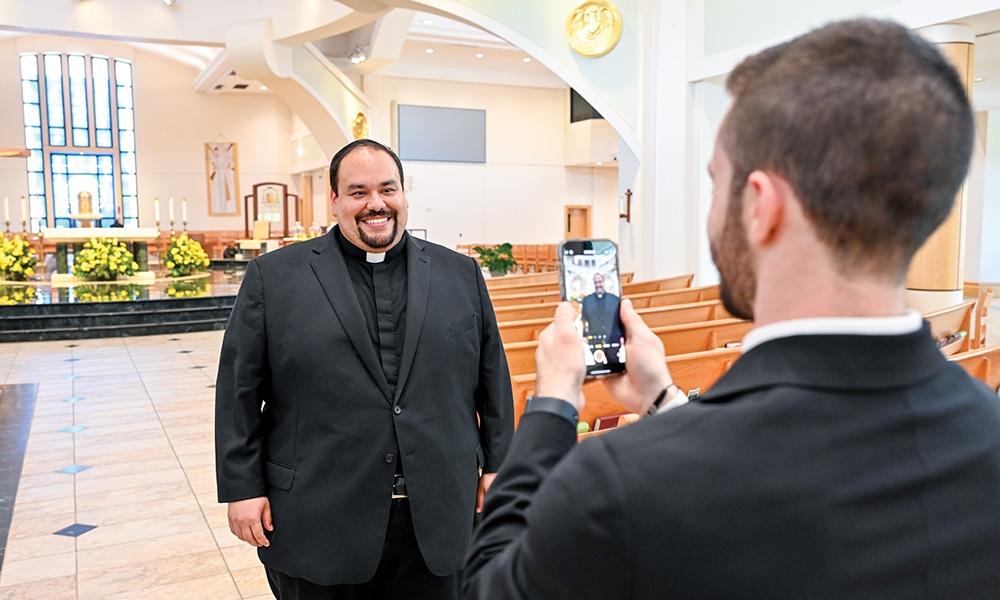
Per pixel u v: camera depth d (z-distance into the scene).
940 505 0.59
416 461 1.75
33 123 20.48
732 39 7.37
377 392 1.74
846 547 0.56
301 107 14.53
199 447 4.67
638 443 0.60
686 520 0.56
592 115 19.45
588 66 8.20
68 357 7.62
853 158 0.56
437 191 19.28
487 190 19.83
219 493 1.75
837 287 0.59
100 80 20.75
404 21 14.51
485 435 1.96
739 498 0.56
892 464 0.58
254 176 22.06
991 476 0.62
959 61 5.70
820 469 0.57
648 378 0.84
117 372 6.88
